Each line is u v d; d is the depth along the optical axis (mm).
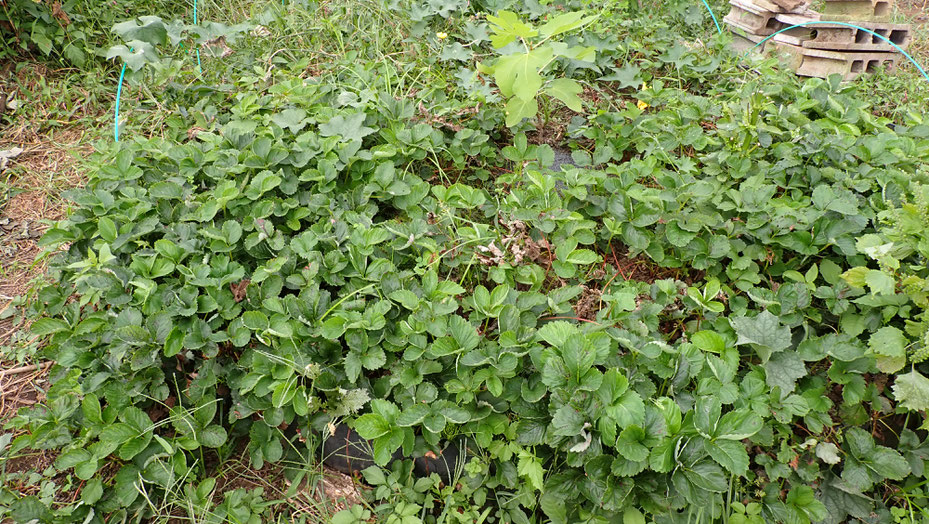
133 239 2682
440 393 2324
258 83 3824
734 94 3693
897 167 2930
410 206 2936
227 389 2439
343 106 3457
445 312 2350
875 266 2557
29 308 2832
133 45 3656
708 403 1989
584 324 2502
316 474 2311
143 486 2088
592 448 2002
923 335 2104
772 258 2688
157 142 3211
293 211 2875
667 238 2736
